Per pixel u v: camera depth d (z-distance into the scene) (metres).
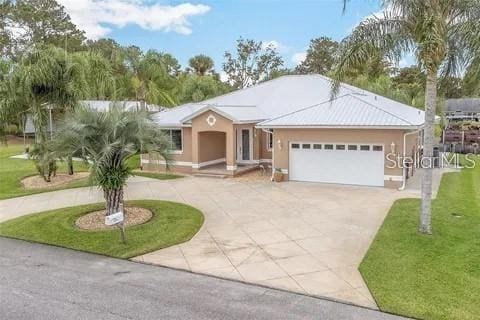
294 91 26.80
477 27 10.69
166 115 25.78
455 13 11.36
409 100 36.75
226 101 27.42
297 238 11.73
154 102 36.44
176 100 44.41
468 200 15.95
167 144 14.48
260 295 8.18
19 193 19.08
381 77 35.97
